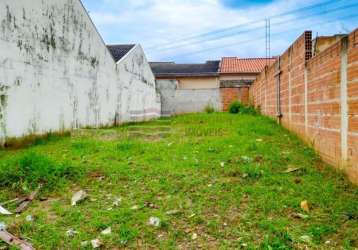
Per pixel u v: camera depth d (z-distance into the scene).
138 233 2.85
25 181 4.20
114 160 5.60
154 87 21.59
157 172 4.71
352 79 4.01
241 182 4.21
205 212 3.29
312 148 6.08
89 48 11.32
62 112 9.45
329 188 3.84
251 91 19.86
